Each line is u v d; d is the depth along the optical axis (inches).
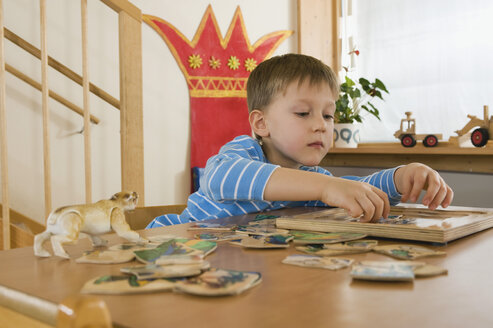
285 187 23.6
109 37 96.7
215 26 109.0
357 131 101.7
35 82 87.2
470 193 80.4
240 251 15.9
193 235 19.1
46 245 17.0
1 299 11.7
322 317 9.1
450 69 93.3
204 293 10.5
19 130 88.1
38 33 90.0
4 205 65.4
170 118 104.5
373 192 21.4
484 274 12.5
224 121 109.9
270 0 116.7
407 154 90.7
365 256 15.1
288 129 34.2
